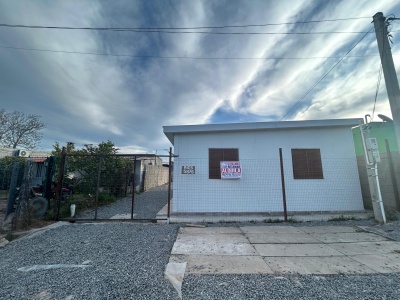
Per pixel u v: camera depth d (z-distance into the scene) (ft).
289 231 16.30
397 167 20.29
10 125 69.15
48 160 23.00
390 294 7.55
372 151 18.86
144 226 17.99
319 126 22.86
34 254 11.84
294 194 22.68
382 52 18.70
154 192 47.80
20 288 8.11
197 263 10.44
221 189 22.90
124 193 38.78
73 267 10.05
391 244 13.11
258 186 22.93
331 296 7.45
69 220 19.54
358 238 14.39
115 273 9.34
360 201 22.39
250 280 8.68
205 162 23.36
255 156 23.43
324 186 22.74
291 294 7.61
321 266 10.05
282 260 10.81
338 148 23.36
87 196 30.09
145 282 8.50
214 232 16.17
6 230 16.53
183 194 22.91
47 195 22.24
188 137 23.84
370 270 9.57
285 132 23.82
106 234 15.55
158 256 11.39
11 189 18.60
